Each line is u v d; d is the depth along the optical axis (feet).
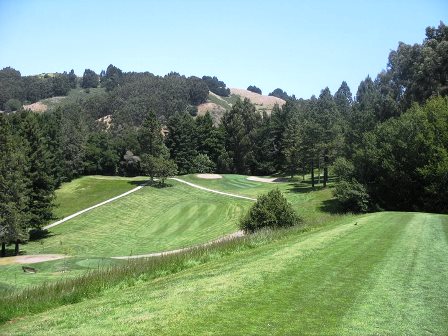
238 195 241.14
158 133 314.14
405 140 160.86
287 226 101.45
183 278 42.50
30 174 172.04
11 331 29.19
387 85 264.11
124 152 341.00
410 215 101.09
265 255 51.34
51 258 116.88
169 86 627.87
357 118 241.14
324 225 89.51
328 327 25.12
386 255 47.75
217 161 372.17
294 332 24.48
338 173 185.78
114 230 188.55
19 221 144.66
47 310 37.19
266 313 28.04
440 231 70.33
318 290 33.22
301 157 250.37
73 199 247.91
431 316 26.81
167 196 249.75
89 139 340.39
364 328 24.84
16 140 172.35
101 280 45.16
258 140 366.22
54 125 285.23
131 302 33.60
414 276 37.32
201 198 238.89
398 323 25.61
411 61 242.58
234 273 40.98
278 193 112.27
